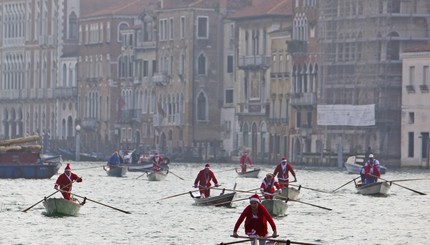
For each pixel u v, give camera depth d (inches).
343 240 3474.4
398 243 3432.6
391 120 7362.2
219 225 3742.6
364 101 7421.3
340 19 7554.1
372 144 7440.9
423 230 3690.9
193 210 4165.8
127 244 3358.8
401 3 7347.4
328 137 7657.5
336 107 7554.1
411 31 7352.4
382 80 7332.7
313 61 7864.2
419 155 7219.5
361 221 3895.2
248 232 2962.6
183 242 3395.7
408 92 7268.7
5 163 5767.7
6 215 3983.8
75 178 4020.7
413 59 7239.2
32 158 5812.0
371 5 7352.4
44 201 3993.6
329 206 4362.7
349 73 7519.7
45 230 3619.6
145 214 4045.3
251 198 2950.3
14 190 5022.1
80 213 4069.9
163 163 6363.2
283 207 3954.2
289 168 4394.7
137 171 6619.1
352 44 7504.9
